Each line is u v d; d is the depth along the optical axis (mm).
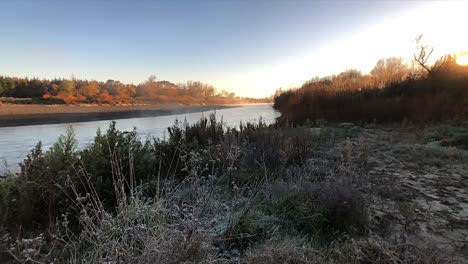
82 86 77688
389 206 3574
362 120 15008
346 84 21031
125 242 1946
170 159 4523
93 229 2236
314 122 15758
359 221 2963
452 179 4828
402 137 9789
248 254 2262
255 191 3533
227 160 4215
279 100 40281
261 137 6105
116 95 81500
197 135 6207
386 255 2168
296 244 2457
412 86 15328
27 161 3250
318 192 3244
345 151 5402
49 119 30719
